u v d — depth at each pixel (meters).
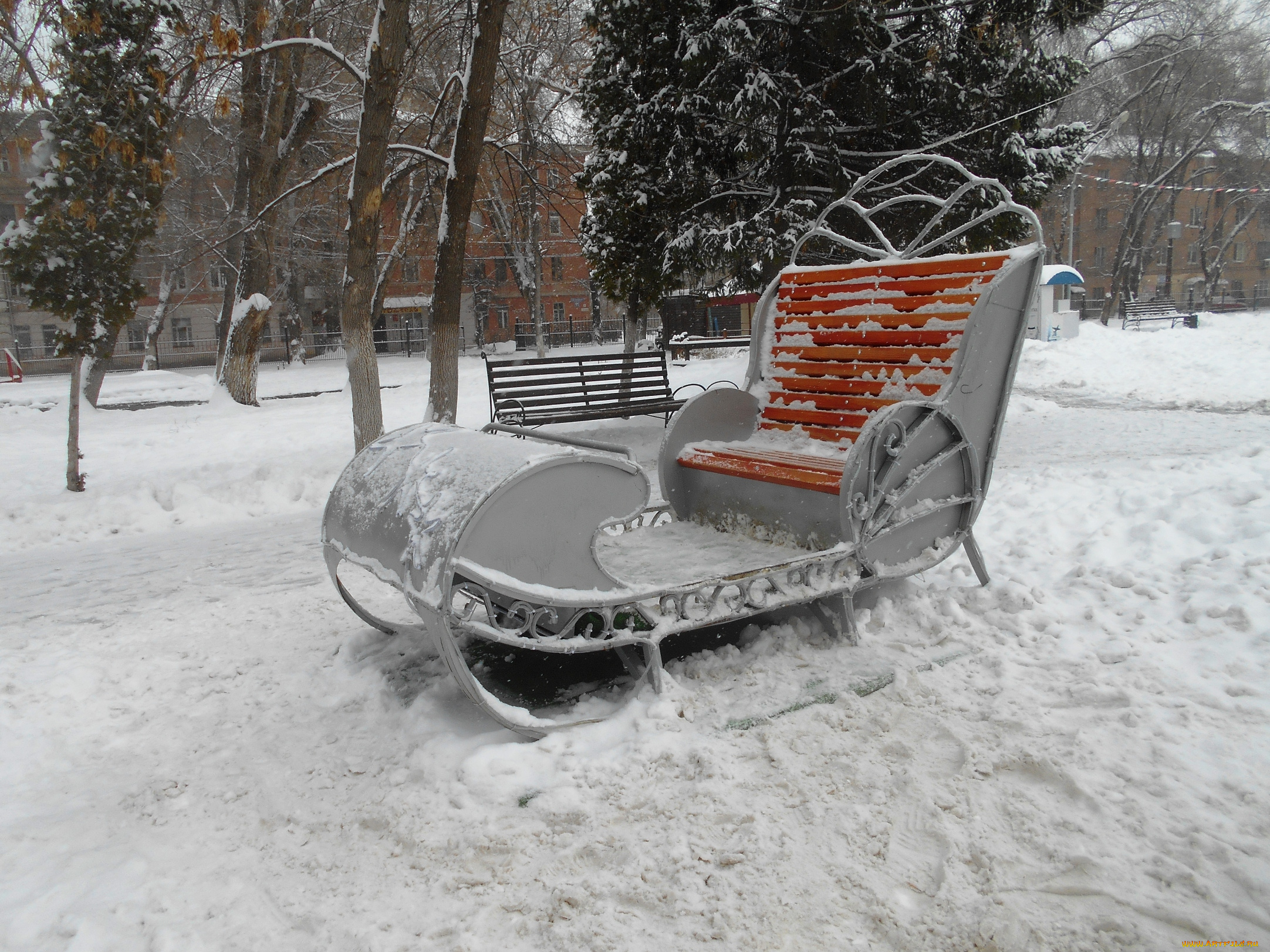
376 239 8.52
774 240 8.62
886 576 3.99
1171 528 4.57
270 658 4.41
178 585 5.86
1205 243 45.81
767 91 8.27
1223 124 36.44
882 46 9.09
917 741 3.03
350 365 8.71
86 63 7.82
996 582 4.37
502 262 45.06
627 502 3.34
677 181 9.34
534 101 16.83
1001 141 9.16
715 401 4.89
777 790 2.80
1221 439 8.67
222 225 18.53
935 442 4.04
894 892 2.32
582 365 10.20
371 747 3.38
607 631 3.32
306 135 16.80
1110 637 3.63
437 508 3.13
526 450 3.21
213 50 10.55
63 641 4.81
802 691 3.41
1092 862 2.32
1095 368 16.20
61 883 2.63
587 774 2.94
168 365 42.16
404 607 5.09
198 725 3.72
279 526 7.68
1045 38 23.41
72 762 3.46
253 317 17.08
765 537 4.37
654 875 2.44
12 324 36.16
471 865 2.57
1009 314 4.06
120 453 11.49
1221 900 2.16
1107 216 52.09
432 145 12.53
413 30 10.78
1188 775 2.66
